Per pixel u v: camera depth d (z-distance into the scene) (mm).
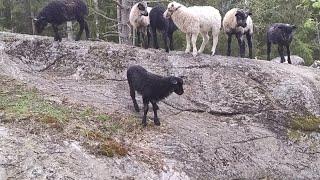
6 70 4637
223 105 4688
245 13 5578
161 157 3664
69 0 5242
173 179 3494
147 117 4258
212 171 3793
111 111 4188
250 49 6039
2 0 10336
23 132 3312
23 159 3068
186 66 5012
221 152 4012
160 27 5406
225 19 5762
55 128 3451
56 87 4570
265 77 5047
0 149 3090
